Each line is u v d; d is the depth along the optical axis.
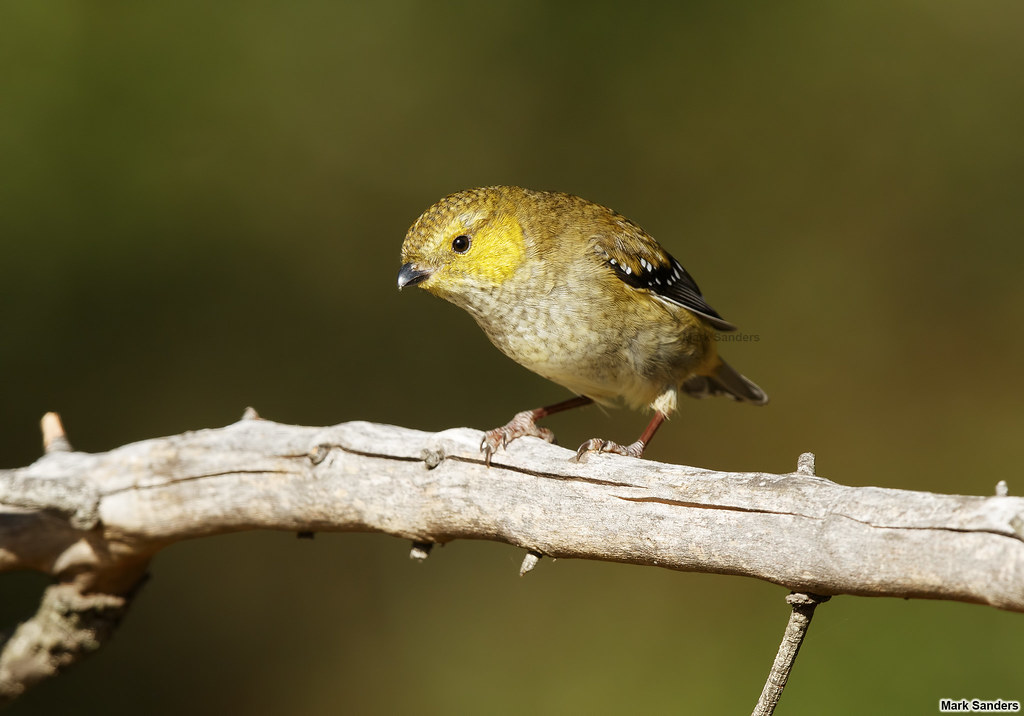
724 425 15.16
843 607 11.71
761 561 4.77
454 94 15.73
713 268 15.88
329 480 6.06
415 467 5.91
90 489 6.13
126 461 6.27
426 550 6.12
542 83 15.92
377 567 12.98
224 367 13.95
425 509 5.86
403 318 14.63
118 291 13.80
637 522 5.19
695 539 4.99
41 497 6.03
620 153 16.00
